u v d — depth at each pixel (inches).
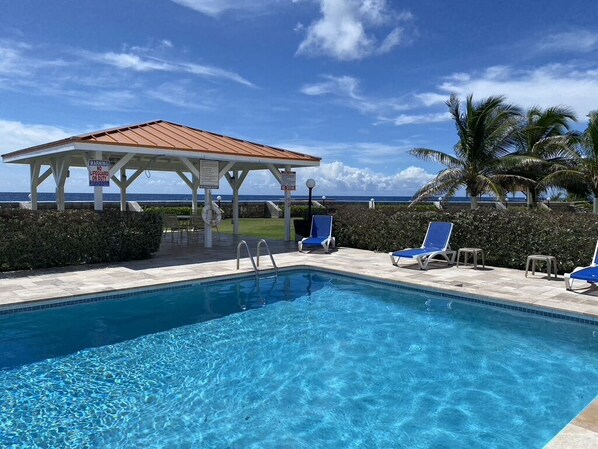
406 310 311.6
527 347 239.5
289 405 176.9
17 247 384.8
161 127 588.4
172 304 320.8
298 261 466.6
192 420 164.4
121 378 201.3
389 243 530.6
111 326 272.2
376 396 184.5
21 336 251.6
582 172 688.4
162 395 185.2
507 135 677.9
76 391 187.6
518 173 749.9
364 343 248.2
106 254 439.5
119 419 164.7
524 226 414.9
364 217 559.8
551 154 780.6
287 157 597.9
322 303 329.7
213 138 593.0
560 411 169.9
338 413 170.1
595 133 668.1
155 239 474.0
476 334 261.3
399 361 222.5
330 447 145.8
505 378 201.2
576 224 382.9
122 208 743.1
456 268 426.9
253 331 268.1
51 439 150.2
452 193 698.2
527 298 303.3
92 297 313.3
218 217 577.6
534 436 151.8
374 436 152.8
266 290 366.9
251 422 163.0
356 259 482.9
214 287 372.5
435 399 181.2
